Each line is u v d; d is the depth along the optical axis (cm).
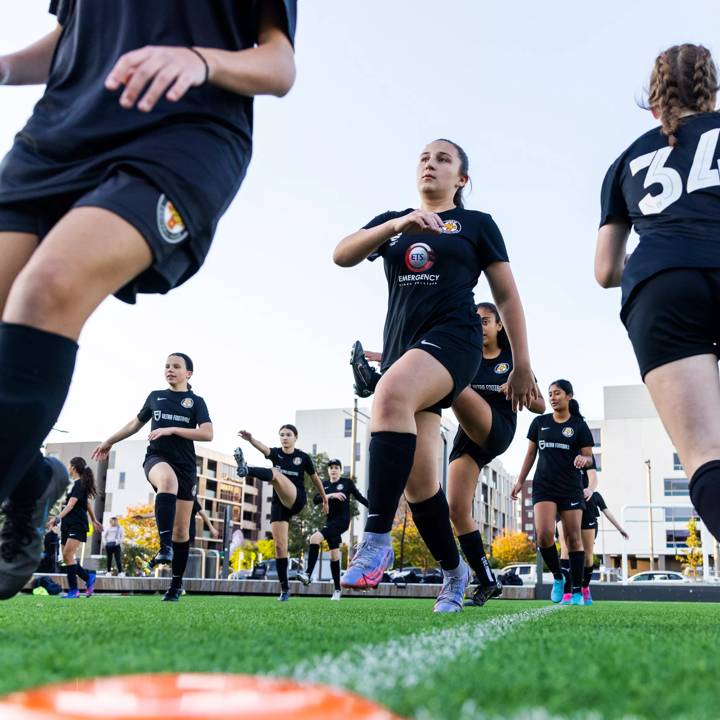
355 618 327
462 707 89
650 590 1445
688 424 223
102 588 1391
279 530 976
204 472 8600
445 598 436
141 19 205
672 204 249
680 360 229
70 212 176
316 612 418
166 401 739
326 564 4778
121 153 186
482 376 488
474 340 385
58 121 202
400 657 143
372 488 339
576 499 812
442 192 430
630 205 266
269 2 212
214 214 198
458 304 390
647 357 234
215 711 68
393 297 413
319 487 1067
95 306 173
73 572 1038
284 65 204
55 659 126
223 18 209
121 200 175
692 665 134
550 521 809
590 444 810
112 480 8125
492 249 412
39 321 164
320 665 128
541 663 136
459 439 508
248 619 303
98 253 169
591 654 153
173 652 143
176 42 204
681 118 263
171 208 183
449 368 364
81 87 206
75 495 1049
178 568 752
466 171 445
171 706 69
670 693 103
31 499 209
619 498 6475
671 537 6309
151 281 193
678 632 245
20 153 203
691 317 230
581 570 829
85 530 1059
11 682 102
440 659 140
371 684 105
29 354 163
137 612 389
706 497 212
